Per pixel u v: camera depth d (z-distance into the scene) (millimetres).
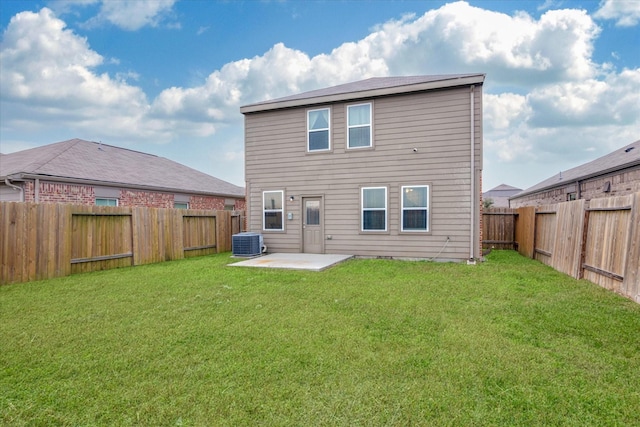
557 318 4355
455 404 2502
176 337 3838
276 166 11602
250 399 2590
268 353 3381
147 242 9797
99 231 8617
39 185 10883
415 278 7039
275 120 11602
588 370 2998
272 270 8211
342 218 10836
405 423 2299
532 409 2445
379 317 4480
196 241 11641
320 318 4457
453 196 9664
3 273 6781
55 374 3010
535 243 9984
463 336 3775
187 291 6086
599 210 6207
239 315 4617
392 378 2879
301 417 2371
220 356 3330
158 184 15336
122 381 2879
